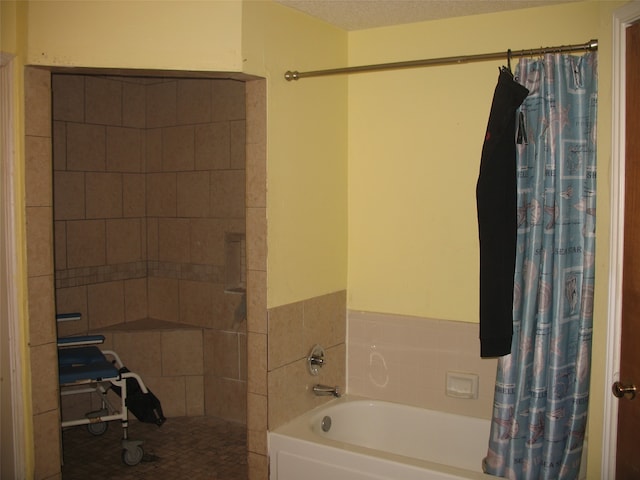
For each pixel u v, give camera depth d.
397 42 2.78
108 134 3.59
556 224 2.17
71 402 3.34
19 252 2.16
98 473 2.78
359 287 2.95
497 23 2.57
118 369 3.05
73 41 2.19
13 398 2.18
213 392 3.46
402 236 2.82
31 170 2.18
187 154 3.55
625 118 1.79
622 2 1.79
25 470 2.20
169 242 3.67
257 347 2.48
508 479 2.22
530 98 2.21
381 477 2.24
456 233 2.70
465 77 2.63
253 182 2.43
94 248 3.55
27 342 2.19
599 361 1.93
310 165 2.66
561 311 2.17
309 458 2.39
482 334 2.15
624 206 1.80
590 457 1.97
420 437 2.78
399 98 2.79
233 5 2.23
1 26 2.11
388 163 2.84
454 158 2.68
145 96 3.71
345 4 2.47
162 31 2.22
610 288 1.85
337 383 2.93
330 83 2.78
